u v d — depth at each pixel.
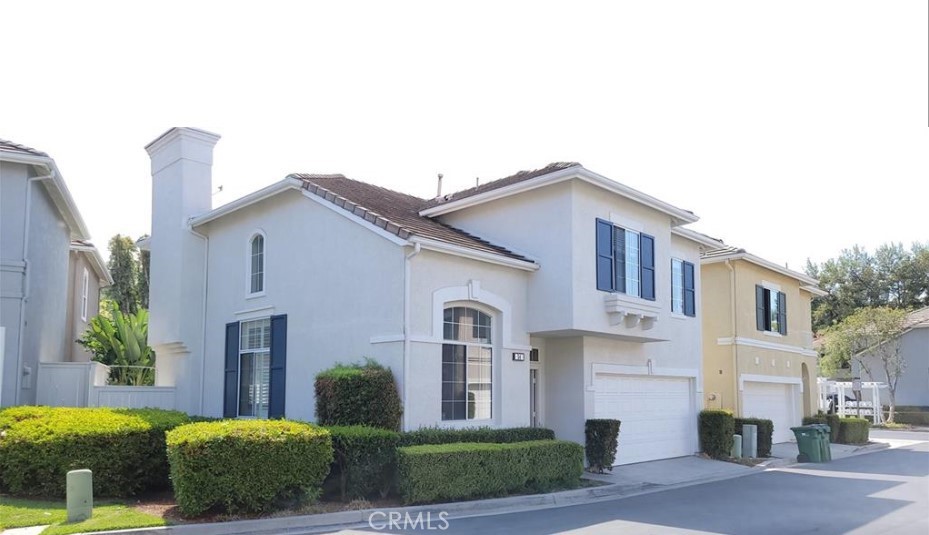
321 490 12.27
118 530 10.12
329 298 16.45
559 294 16.73
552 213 17.09
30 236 18.08
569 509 13.18
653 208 19.25
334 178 20.70
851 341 41.56
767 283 27.83
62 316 22.20
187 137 20.97
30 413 13.27
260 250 18.88
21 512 11.05
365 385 14.05
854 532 10.96
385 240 15.31
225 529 10.62
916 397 44.44
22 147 17.69
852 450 25.95
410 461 12.43
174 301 20.55
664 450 20.88
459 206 18.66
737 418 23.61
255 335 18.66
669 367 21.20
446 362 15.53
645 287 18.86
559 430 18.14
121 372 23.89
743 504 13.80
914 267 60.22
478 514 12.53
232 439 11.25
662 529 11.10
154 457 13.09
